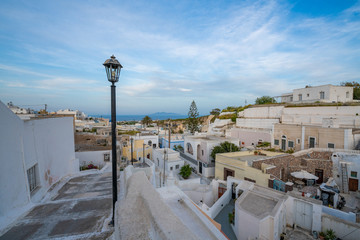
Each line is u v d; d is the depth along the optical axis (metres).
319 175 16.47
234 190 11.61
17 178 5.68
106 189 7.81
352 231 7.41
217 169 17.92
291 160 16.75
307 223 8.45
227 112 47.81
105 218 4.81
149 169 9.34
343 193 15.13
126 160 26.30
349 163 15.48
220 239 2.57
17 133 5.91
